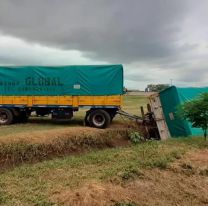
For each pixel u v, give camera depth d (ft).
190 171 42.34
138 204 33.60
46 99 74.08
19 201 30.94
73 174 38.42
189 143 54.54
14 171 40.91
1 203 30.58
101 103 71.67
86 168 41.27
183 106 55.98
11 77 75.51
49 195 32.30
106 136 62.69
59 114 74.38
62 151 53.42
